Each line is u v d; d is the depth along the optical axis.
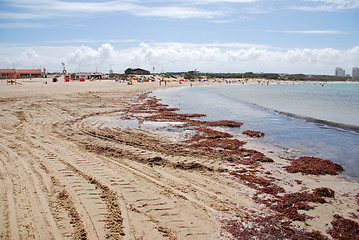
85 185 7.88
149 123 20.45
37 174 8.54
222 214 6.82
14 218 5.92
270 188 8.65
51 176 8.43
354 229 6.38
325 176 10.00
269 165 11.13
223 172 10.02
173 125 19.83
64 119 20.16
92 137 14.70
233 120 22.97
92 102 32.72
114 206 6.75
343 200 8.01
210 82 153.75
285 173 10.21
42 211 6.27
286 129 18.97
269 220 6.69
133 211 6.57
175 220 6.33
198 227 6.12
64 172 8.84
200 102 39.41
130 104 33.31
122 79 116.19
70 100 33.41
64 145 12.51
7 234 5.35
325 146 14.45
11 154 10.62
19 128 16.02
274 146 14.35
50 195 7.09
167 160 10.97
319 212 7.22
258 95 58.91
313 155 12.85
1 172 8.61
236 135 16.92
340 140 15.77
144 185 8.20
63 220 5.95
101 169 9.38
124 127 18.45
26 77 121.31
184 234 5.80
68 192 7.34
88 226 5.79
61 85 62.72
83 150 11.80
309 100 46.75
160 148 12.95
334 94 68.12
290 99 48.75
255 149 13.64
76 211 6.36
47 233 5.45
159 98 45.28
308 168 10.67
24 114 21.39
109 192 7.51
